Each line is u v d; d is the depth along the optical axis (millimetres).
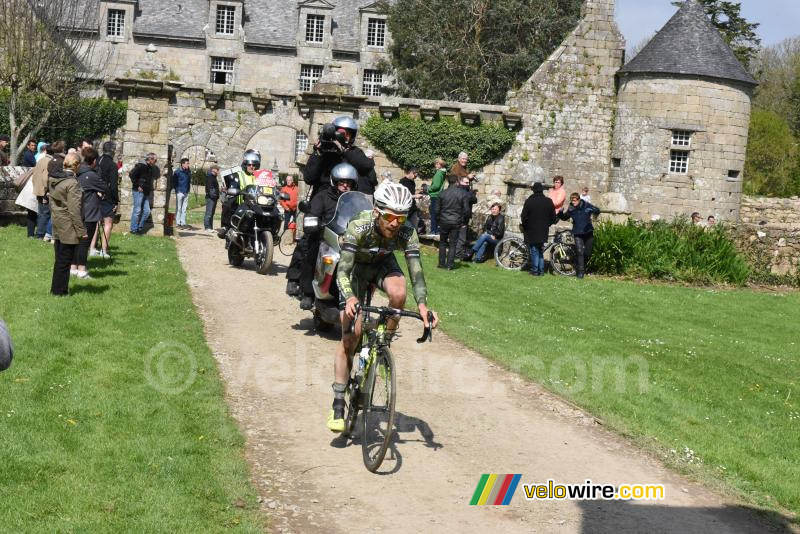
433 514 5875
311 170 10828
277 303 12594
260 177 15562
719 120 35312
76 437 6617
